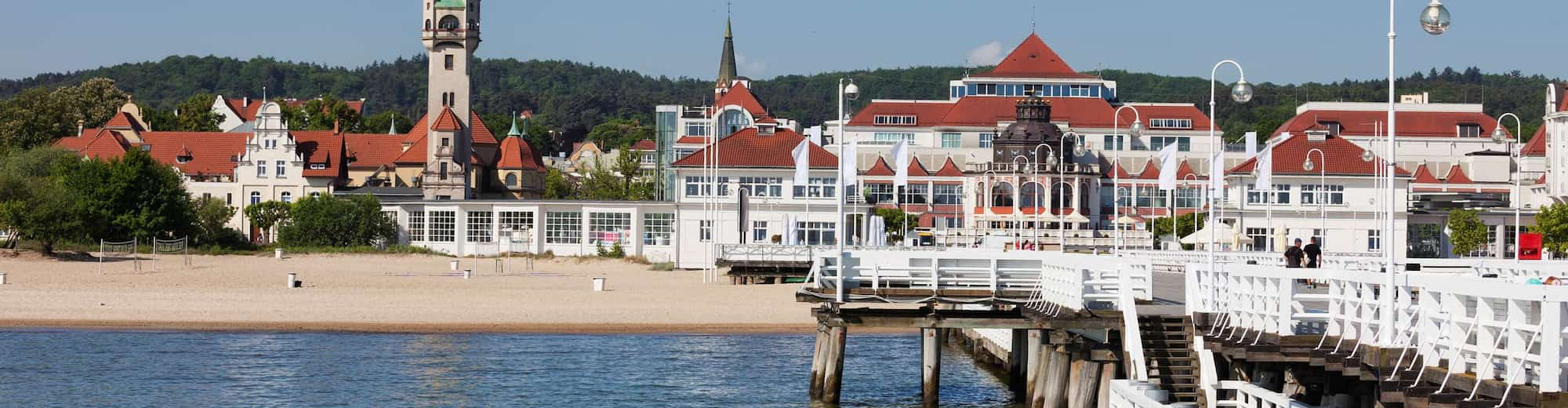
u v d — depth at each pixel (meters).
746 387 71.25
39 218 160.00
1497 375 32.16
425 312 101.56
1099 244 171.88
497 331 94.94
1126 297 49.88
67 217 165.38
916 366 80.25
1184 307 55.00
